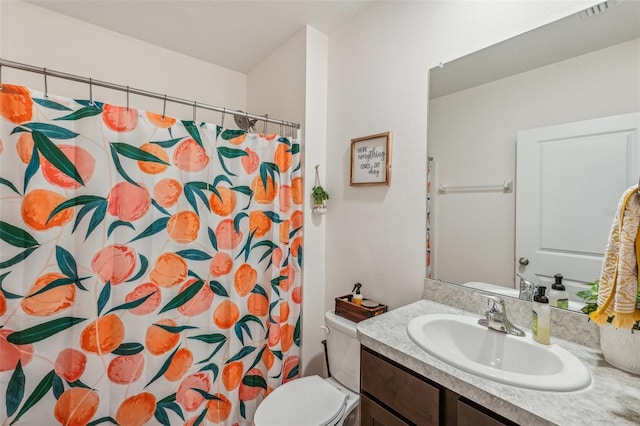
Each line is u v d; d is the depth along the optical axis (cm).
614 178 88
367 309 143
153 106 208
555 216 100
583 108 94
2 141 102
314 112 183
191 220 140
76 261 115
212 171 146
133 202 125
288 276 175
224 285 151
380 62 155
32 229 106
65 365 114
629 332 76
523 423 62
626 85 86
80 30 180
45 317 109
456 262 126
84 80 114
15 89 103
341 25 179
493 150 115
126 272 124
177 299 137
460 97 124
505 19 111
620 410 62
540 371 86
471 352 103
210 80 232
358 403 136
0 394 103
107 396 121
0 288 102
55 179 110
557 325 97
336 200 182
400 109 146
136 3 164
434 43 132
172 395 136
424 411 82
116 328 122
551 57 100
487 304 114
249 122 189
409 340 94
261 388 167
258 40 198
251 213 161
